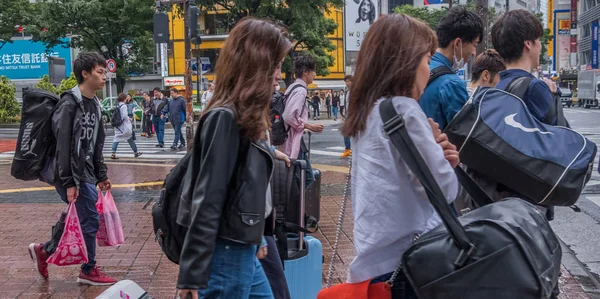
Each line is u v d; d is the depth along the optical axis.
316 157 15.19
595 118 32.78
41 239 6.52
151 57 43.78
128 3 36.56
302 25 30.19
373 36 2.35
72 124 4.59
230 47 2.60
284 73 30.73
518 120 2.69
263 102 2.56
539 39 3.34
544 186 2.59
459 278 2.08
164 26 14.29
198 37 13.84
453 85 3.18
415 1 83.00
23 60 52.91
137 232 6.80
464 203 2.81
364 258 2.31
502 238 2.10
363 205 2.29
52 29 36.72
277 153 3.91
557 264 2.21
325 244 6.09
